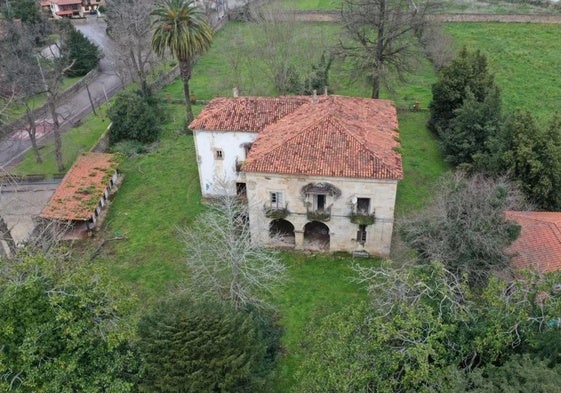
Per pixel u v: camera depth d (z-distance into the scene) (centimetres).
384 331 1894
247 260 2833
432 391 1736
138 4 6272
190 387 2019
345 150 3356
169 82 6856
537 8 8956
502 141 3788
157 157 4994
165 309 2309
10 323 1903
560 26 8100
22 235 3894
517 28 8081
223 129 3944
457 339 1941
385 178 3197
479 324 1956
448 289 2034
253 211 3541
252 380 2167
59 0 9638
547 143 3509
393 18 5188
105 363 2045
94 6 10050
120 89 6812
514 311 1934
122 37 5981
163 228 3953
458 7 9119
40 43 7294
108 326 2067
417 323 1850
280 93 5962
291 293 3275
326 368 2002
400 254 3416
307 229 3847
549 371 1595
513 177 3631
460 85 4891
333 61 6425
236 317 2248
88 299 2012
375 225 3422
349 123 3594
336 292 3278
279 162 3356
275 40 6075
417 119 5531
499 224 2705
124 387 1986
